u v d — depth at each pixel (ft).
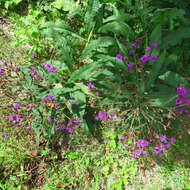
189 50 7.14
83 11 8.89
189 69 7.23
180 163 6.60
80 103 6.42
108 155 7.02
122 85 6.72
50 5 9.51
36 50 8.54
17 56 8.98
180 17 6.10
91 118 7.39
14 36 9.45
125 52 6.64
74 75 6.81
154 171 6.63
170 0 6.61
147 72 7.23
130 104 6.37
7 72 6.62
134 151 6.59
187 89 5.75
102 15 7.80
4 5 10.28
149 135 6.59
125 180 6.52
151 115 6.20
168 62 6.09
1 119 7.38
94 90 6.77
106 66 7.27
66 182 6.62
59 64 7.60
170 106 5.75
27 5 10.37
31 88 6.73
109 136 7.35
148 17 7.31
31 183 6.69
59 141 7.40
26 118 6.49
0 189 6.51
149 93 6.22
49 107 6.88
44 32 7.57
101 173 6.79
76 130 7.38
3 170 6.82
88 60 8.61
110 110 6.23
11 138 7.11
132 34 7.14
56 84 7.13
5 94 6.57
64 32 7.86
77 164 6.89
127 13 8.13
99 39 7.13
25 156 6.86
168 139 6.81
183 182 6.31
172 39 6.19
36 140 6.66
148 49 5.89
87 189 6.56
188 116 6.35
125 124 6.77
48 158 7.00
